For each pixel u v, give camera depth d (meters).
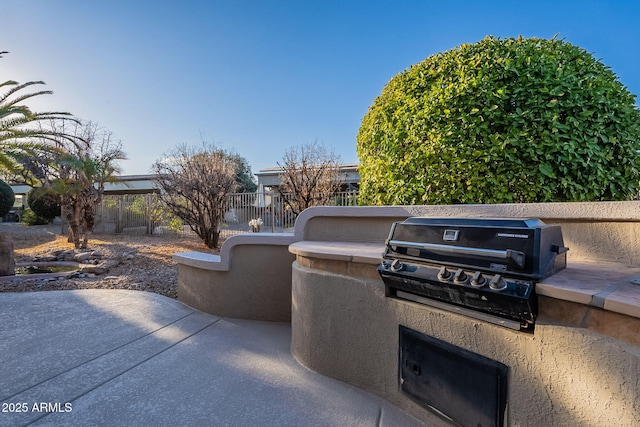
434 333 2.11
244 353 3.40
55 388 2.68
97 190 10.99
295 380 2.82
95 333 3.90
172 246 10.66
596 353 1.39
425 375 2.15
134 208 14.82
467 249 1.88
